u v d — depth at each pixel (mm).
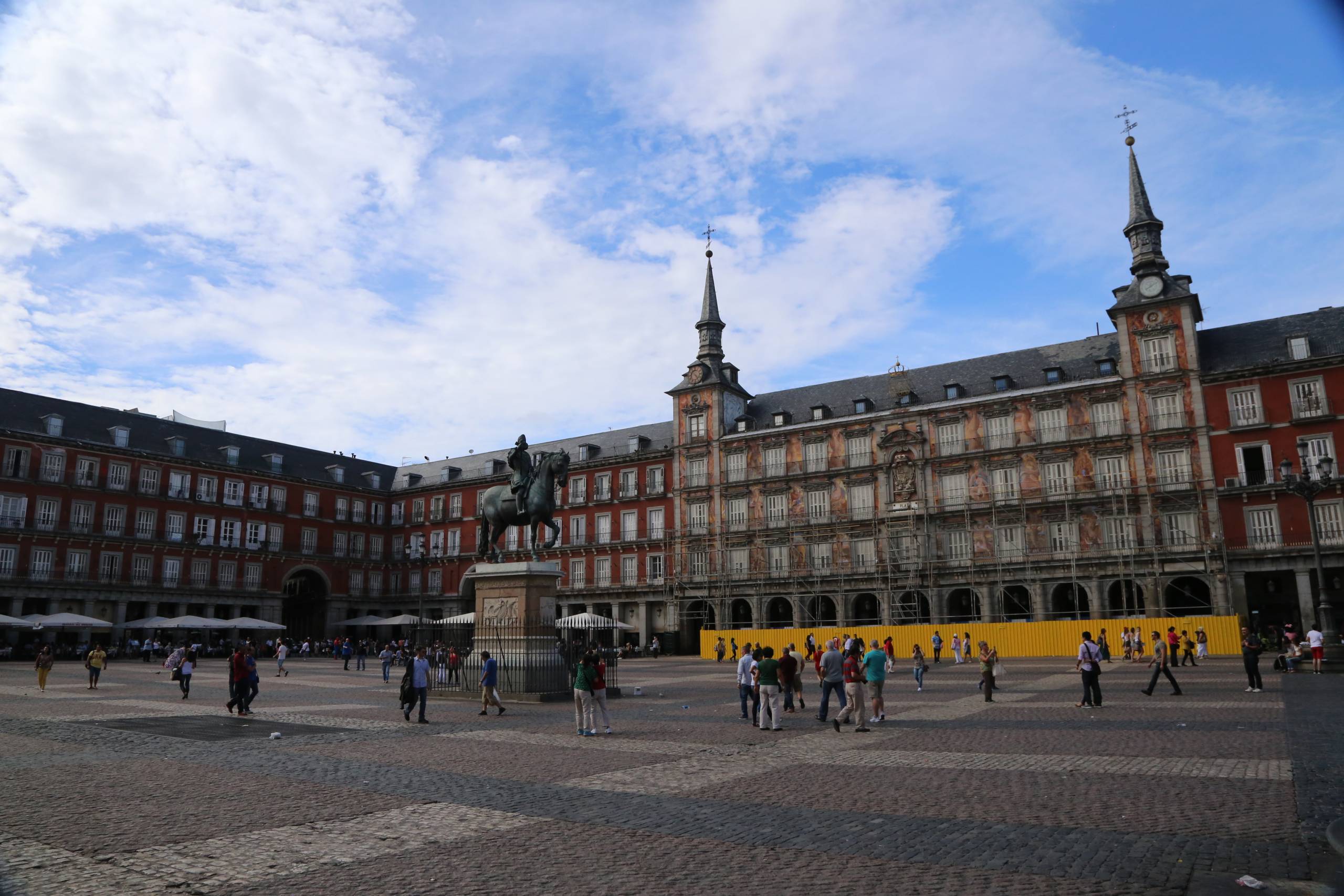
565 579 76938
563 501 79188
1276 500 50750
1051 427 58156
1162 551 52906
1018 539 57938
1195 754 13273
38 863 7875
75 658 59969
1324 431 50125
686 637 69875
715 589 68125
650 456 74812
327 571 83062
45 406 68125
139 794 11062
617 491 76500
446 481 86812
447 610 83188
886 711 21469
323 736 17125
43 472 65188
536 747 15508
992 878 7305
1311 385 50844
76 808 10172
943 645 51594
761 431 69000
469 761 13883
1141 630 46625
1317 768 11812
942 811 9812
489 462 84375
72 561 65812
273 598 78000
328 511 84250
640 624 72688
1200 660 41156
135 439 71750
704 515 70688
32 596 62969
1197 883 7062
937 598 59750
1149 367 55406
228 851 8328
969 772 12305
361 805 10383
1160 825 8930
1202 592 54969
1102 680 30438
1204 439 53125
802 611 65500
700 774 12602
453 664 28594
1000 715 19844
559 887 7230
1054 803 10062
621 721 20031
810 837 8789
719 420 71375
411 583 86438
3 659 56031
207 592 73000
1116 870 7461
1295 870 7355
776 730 17891
